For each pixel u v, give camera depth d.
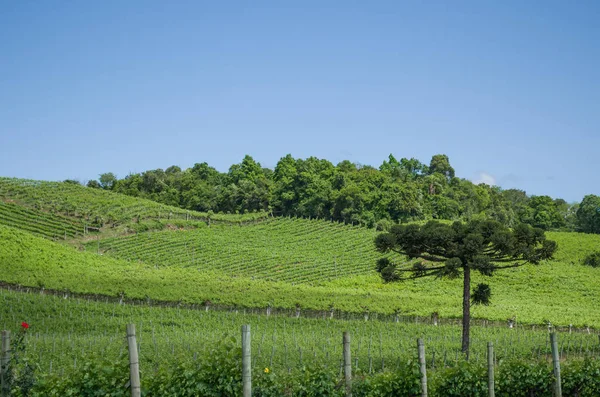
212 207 120.75
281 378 15.84
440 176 135.00
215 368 13.99
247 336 13.14
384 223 105.06
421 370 16.30
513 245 28.42
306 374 15.53
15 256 61.06
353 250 87.88
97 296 51.12
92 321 40.31
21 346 13.05
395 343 35.88
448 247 28.80
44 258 62.94
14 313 40.81
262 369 15.15
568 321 49.91
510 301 63.31
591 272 79.69
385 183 117.62
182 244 84.62
